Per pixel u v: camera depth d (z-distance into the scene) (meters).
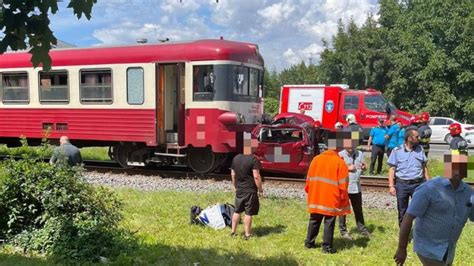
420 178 7.41
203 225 8.42
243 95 14.66
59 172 7.09
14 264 5.90
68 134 15.73
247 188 7.68
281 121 20.31
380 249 7.26
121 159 15.70
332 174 7.03
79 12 4.21
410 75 41.81
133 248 6.75
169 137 14.81
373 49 49.50
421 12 41.88
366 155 18.22
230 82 14.11
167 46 14.50
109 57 15.06
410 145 7.51
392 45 47.84
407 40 41.09
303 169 13.45
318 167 7.12
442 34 40.16
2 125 16.83
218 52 13.98
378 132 14.91
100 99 15.27
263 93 15.73
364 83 50.62
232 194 11.29
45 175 7.04
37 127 16.23
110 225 6.98
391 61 45.75
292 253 6.97
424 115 12.36
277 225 8.58
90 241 6.45
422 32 41.19
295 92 26.45
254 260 6.60
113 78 15.03
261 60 15.45
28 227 6.91
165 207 9.74
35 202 6.94
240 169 7.69
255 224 8.58
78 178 7.23
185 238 7.59
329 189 7.03
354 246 7.43
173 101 14.95
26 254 6.43
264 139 13.72
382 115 24.45
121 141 15.19
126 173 15.25
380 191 12.37
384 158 17.72
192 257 6.61
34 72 16.17
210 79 14.07
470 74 38.59
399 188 7.51
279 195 11.55
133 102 14.81
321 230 8.30
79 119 15.57
